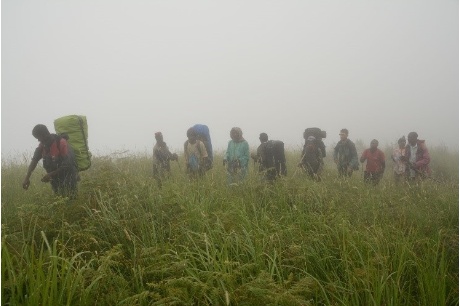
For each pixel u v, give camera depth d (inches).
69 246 145.9
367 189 259.8
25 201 218.7
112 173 227.1
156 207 187.6
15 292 112.3
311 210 205.8
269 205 214.2
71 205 185.9
